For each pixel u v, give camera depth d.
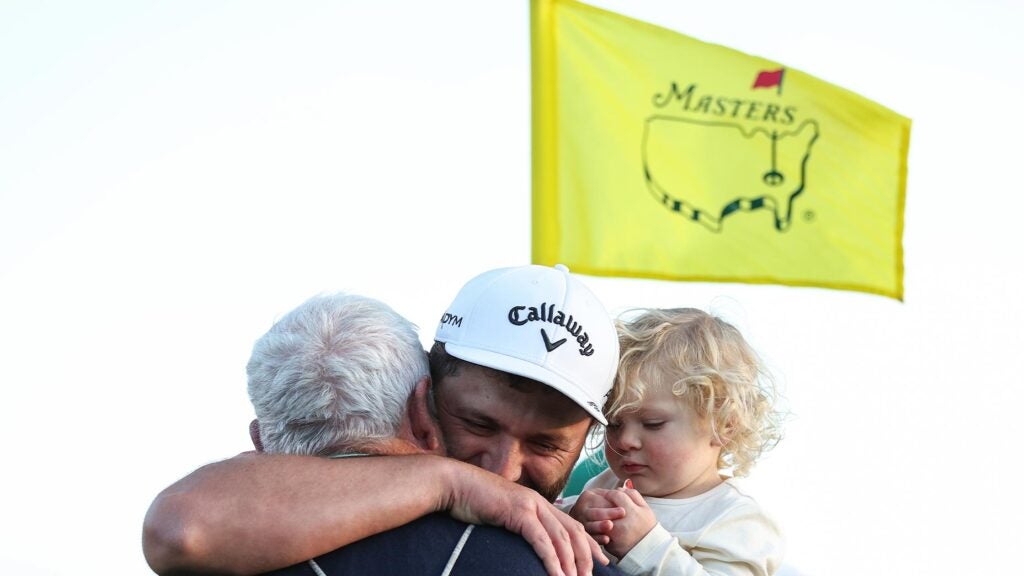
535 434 2.60
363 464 2.41
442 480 2.43
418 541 2.36
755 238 7.20
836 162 7.46
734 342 3.43
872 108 7.55
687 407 3.32
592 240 6.55
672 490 3.34
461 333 2.64
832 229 7.40
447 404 2.62
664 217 6.82
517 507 2.42
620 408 3.32
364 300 2.62
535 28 6.54
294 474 2.37
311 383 2.47
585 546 2.42
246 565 2.28
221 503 2.30
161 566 2.28
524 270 2.74
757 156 7.23
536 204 6.44
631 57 6.79
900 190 7.52
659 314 3.47
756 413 3.46
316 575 2.32
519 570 2.34
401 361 2.54
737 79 7.22
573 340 2.63
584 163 6.57
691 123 7.00
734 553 3.14
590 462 3.95
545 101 6.49
